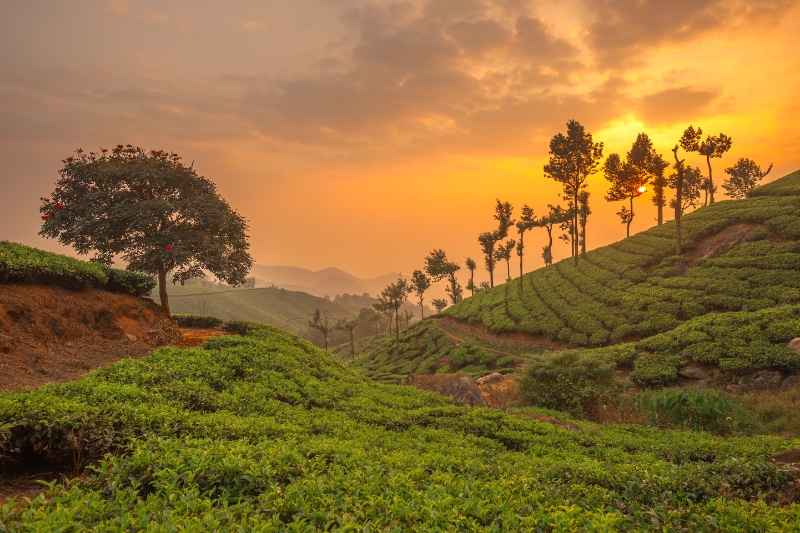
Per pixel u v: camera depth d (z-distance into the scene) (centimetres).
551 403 2180
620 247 6756
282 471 673
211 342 1902
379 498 595
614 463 1085
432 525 538
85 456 784
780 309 3058
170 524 476
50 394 968
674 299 4059
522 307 5947
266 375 1664
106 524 482
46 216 2111
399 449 1088
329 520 530
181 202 2158
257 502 590
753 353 2628
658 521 620
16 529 458
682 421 1861
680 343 3111
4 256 1549
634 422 1961
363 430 1260
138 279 2162
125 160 2255
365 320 17525
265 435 945
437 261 10600
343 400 1655
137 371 1331
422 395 2016
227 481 625
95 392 1036
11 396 876
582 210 7681
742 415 1936
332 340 16700
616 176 8250
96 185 2164
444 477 727
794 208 4672
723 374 2648
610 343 4059
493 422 1448
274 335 2394
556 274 6919
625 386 2450
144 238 2131
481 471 852
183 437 842
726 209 5812
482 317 6306
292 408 1389
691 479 807
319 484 621
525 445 1278
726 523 588
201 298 18538
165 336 2045
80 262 1912
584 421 1841
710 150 6469
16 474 738
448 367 5181
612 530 543
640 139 7781
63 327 1622
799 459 1006
